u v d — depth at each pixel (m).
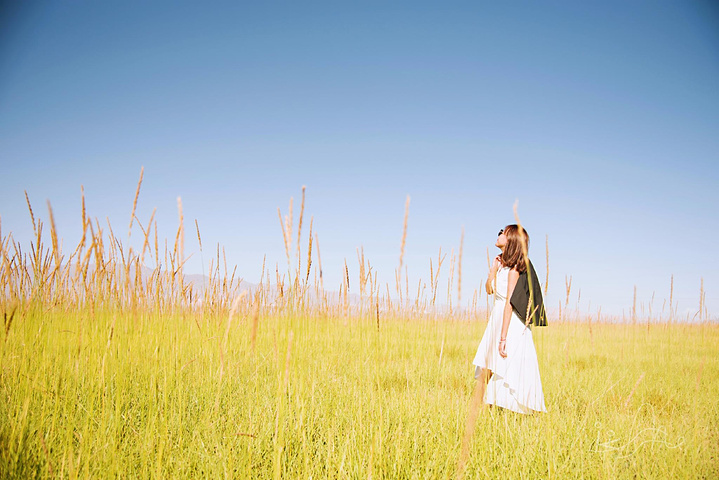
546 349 8.00
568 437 3.21
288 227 2.17
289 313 2.23
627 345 8.95
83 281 2.79
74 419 2.79
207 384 3.79
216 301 4.34
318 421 3.33
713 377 5.90
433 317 6.11
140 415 3.17
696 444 3.10
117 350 3.21
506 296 4.22
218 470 2.48
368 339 3.43
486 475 2.52
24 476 2.25
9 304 3.08
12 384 3.06
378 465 2.50
